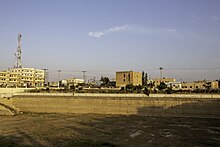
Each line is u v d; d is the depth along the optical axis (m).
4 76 176.62
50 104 92.00
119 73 157.00
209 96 78.44
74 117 78.94
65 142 44.19
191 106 76.38
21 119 74.75
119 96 87.12
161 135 50.34
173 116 77.62
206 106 74.75
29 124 65.12
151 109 80.44
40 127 60.41
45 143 43.62
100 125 63.03
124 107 83.88
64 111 90.06
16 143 43.78
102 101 86.88
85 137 48.56
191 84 162.12
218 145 42.28
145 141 45.22
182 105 77.38
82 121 70.19
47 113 90.00
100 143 43.22
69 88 125.12
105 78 193.12
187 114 76.38
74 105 89.56
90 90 110.31
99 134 51.59
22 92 105.06
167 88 110.56
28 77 193.12
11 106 92.81
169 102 79.00
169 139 46.78
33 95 94.88
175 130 55.69
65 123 66.69
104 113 85.75
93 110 87.19
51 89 117.38
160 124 64.25
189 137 48.38
